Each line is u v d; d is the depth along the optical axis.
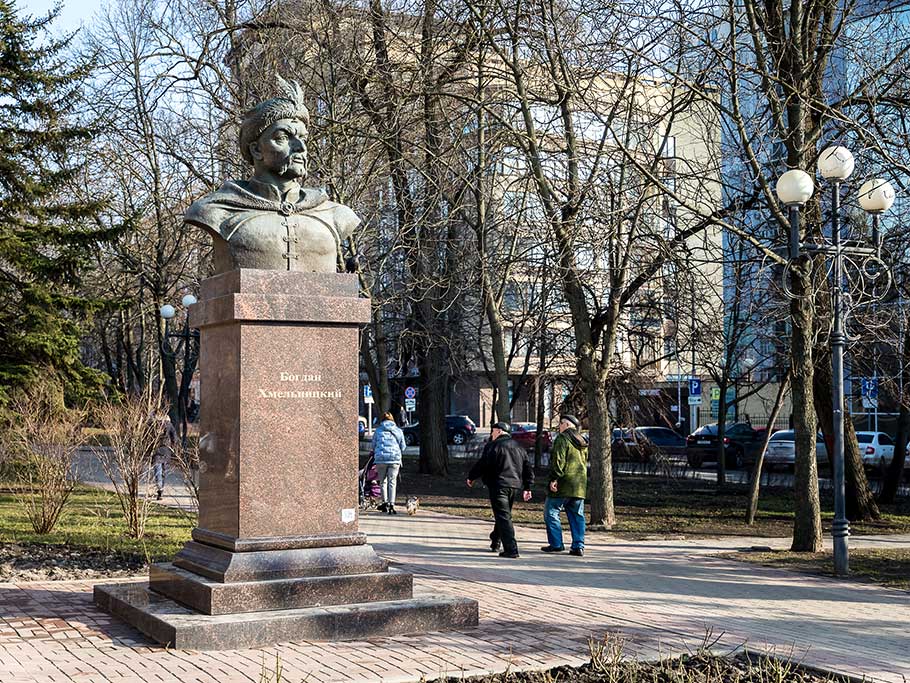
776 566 13.68
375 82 21.50
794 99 15.25
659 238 16.19
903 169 14.25
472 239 25.75
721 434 28.98
